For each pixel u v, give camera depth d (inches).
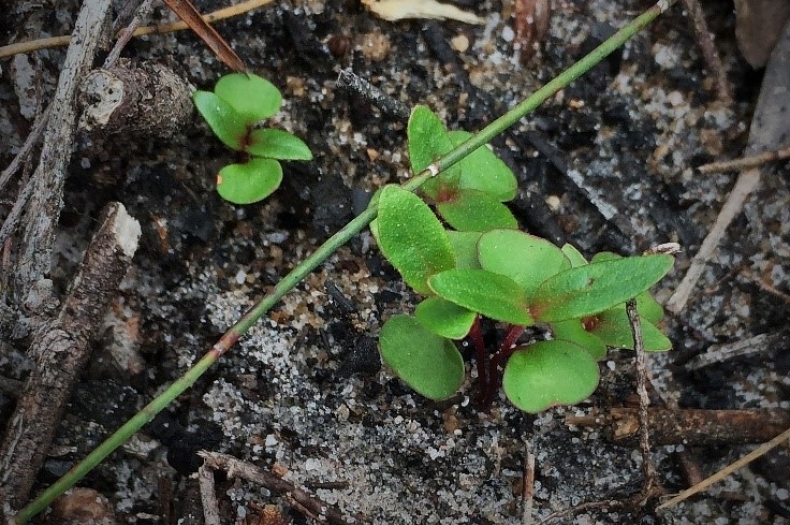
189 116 13.9
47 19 14.1
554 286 12.7
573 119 14.1
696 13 14.1
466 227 13.4
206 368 13.2
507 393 12.9
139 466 13.7
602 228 14.1
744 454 13.9
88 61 13.3
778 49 14.0
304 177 14.0
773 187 14.1
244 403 13.8
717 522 13.8
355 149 14.0
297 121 14.1
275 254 13.9
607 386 13.9
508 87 14.1
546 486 13.8
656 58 14.2
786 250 14.0
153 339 13.8
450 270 12.6
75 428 13.6
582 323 13.3
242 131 13.7
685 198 14.1
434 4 14.2
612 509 13.7
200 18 13.9
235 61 14.0
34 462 13.1
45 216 13.2
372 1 14.1
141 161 13.9
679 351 14.0
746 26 14.0
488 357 13.9
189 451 13.7
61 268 13.8
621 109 14.1
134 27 13.6
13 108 13.9
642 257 12.6
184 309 13.8
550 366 13.0
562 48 14.2
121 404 13.7
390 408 13.8
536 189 14.1
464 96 14.1
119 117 13.3
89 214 13.9
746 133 14.1
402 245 12.8
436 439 13.8
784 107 14.0
